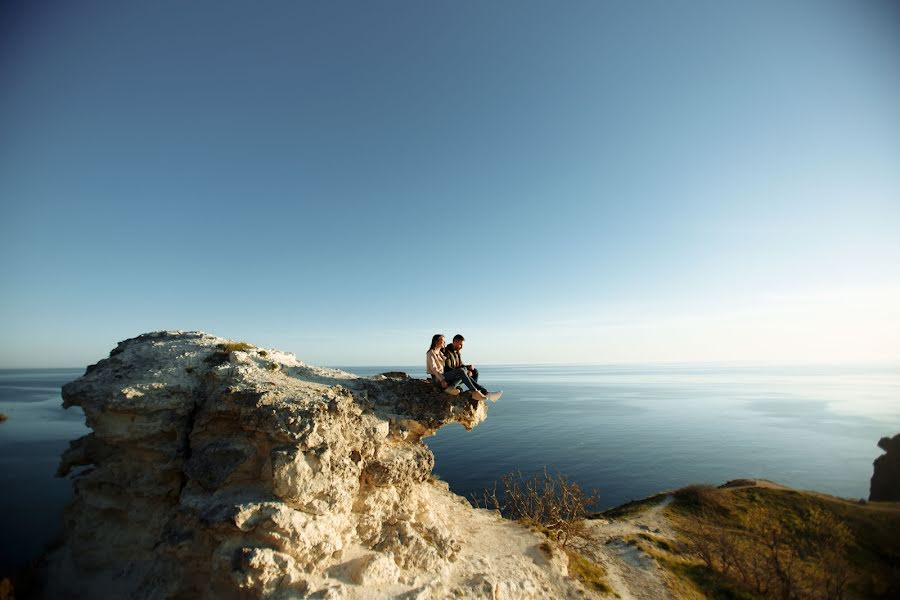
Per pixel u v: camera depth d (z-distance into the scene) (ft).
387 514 51.80
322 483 42.73
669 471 289.53
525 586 53.01
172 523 43.88
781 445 382.63
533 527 76.54
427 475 57.52
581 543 88.17
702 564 93.61
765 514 130.11
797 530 119.55
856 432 447.01
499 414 549.54
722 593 79.71
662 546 101.86
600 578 71.00
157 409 49.49
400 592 42.42
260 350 62.95
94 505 52.24
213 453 44.65
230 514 38.40
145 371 54.39
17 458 167.94
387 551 47.70
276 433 42.80
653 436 408.05
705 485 157.38
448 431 402.93
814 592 86.22
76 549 52.16
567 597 57.21
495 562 57.57
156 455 50.67
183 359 56.85
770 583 85.56
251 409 44.65
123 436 48.67
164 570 43.24
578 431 423.23
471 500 208.95
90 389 51.67
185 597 41.83
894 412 601.62
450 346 59.72
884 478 220.84
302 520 40.34
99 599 46.44
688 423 497.05
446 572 49.16
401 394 59.77
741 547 107.04
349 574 42.32
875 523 118.01
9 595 50.24
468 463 284.61
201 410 50.01
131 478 51.42
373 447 51.90
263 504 39.91
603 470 282.97
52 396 479.00
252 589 37.22
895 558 102.12
